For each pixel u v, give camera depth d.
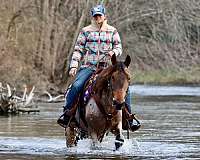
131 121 11.57
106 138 13.79
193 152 11.42
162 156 10.83
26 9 35.84
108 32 11.68
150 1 41.78
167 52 47.28
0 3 34.81
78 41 11.76
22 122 18.03
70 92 11.62
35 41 35.47
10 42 34.06
